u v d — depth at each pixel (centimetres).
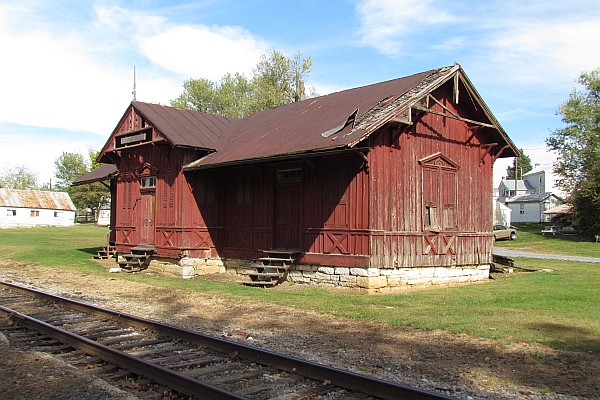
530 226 5994
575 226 4591
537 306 1229
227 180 2062
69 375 673
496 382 659
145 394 614
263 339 898
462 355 786
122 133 2219
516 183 7525
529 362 738
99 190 8212
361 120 1538
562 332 919
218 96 6519
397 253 1584
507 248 3819
